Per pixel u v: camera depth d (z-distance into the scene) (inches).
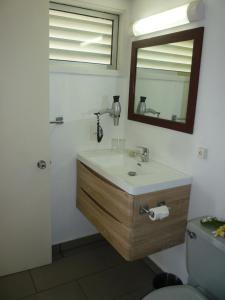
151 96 81.7
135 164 82.6
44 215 81.0
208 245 54.7
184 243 72.9
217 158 62.1
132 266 85.9
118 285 77.9
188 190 69.7
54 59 83.7
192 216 70.4
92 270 83.5
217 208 63.3
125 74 91.2
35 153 75.3
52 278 79.4
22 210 77.5
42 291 74.3
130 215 61.7
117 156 87.4
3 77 67.1
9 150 71.9
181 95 70.8
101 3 81.9
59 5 80.4
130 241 63.2
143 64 83.4
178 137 72.9
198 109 66.1
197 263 58.4
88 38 87.1
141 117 85.8
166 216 61.1
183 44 68.6
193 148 68.4
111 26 90.0
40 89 71.8
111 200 69.2
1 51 65.6
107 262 87.4
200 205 67.9
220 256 52.6
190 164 69.8
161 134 79.0
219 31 59.1
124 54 89.3
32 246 81.6
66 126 85.0
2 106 68.6
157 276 74.1
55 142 84.6
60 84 81.1
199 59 64.0
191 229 58.1
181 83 70.4
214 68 61.0
